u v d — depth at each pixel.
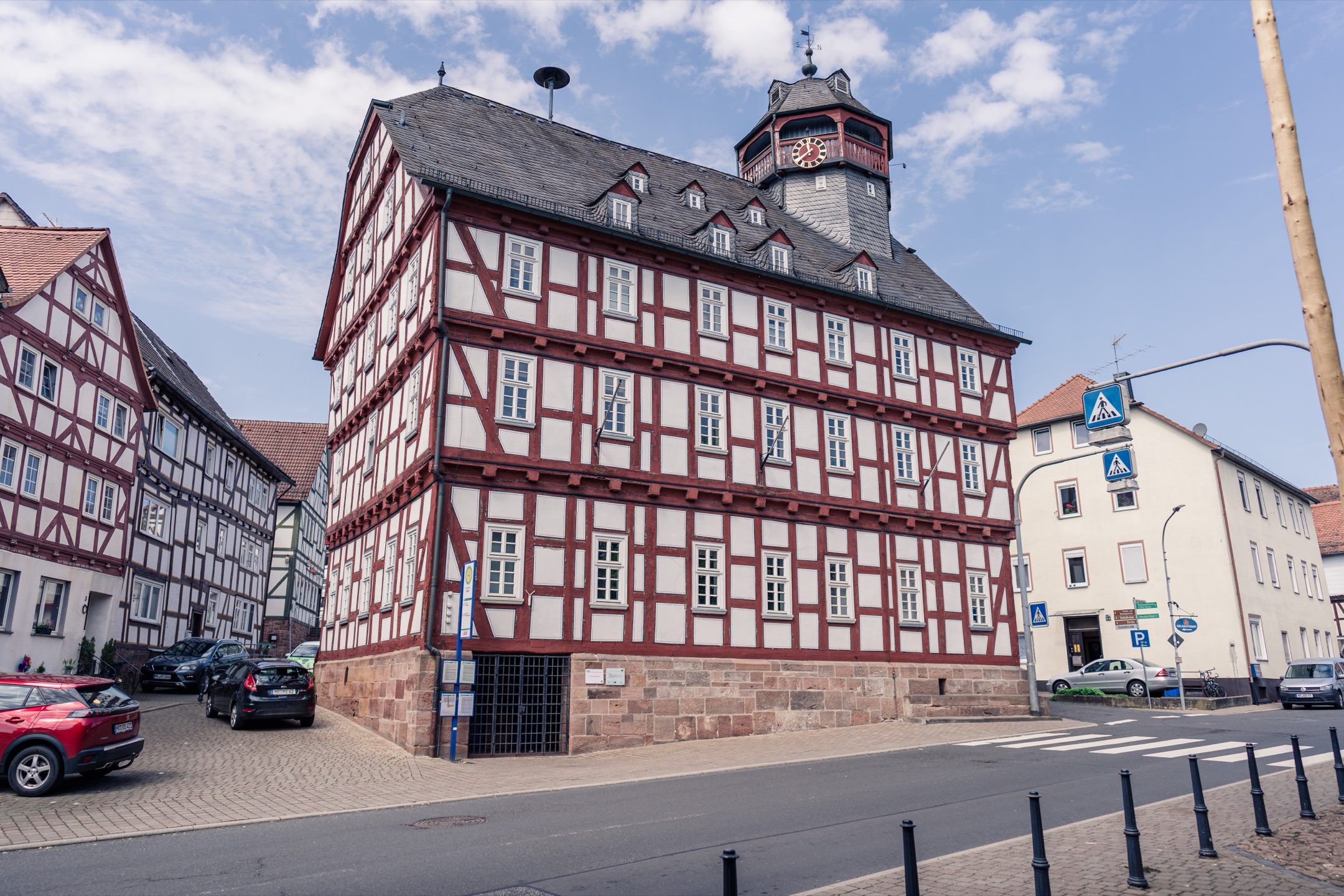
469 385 19.67
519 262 20.92
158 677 29.84
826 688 22.92
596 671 19.75
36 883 8.48
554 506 20.14
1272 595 39.28
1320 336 7.55
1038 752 17.88
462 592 17.59
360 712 22.03
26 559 24.78
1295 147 7.94
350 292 29.31
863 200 31.58
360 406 25.39
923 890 8.00
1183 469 37.62
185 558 36.50
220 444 40.28
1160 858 9.18
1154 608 30.89
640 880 8.44
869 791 13.40
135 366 31.05
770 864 9.08
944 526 26.39
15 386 24.39
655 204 25.27
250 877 8.60
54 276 26.11
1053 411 41.62
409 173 20.14
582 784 14.55
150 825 11.05
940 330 28.16
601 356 21.47
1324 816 11.00
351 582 24.97
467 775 15.57
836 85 33.31
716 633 21.59
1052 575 40.59
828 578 23.73
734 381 23.38
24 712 13.09
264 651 46.00
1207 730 21.53
